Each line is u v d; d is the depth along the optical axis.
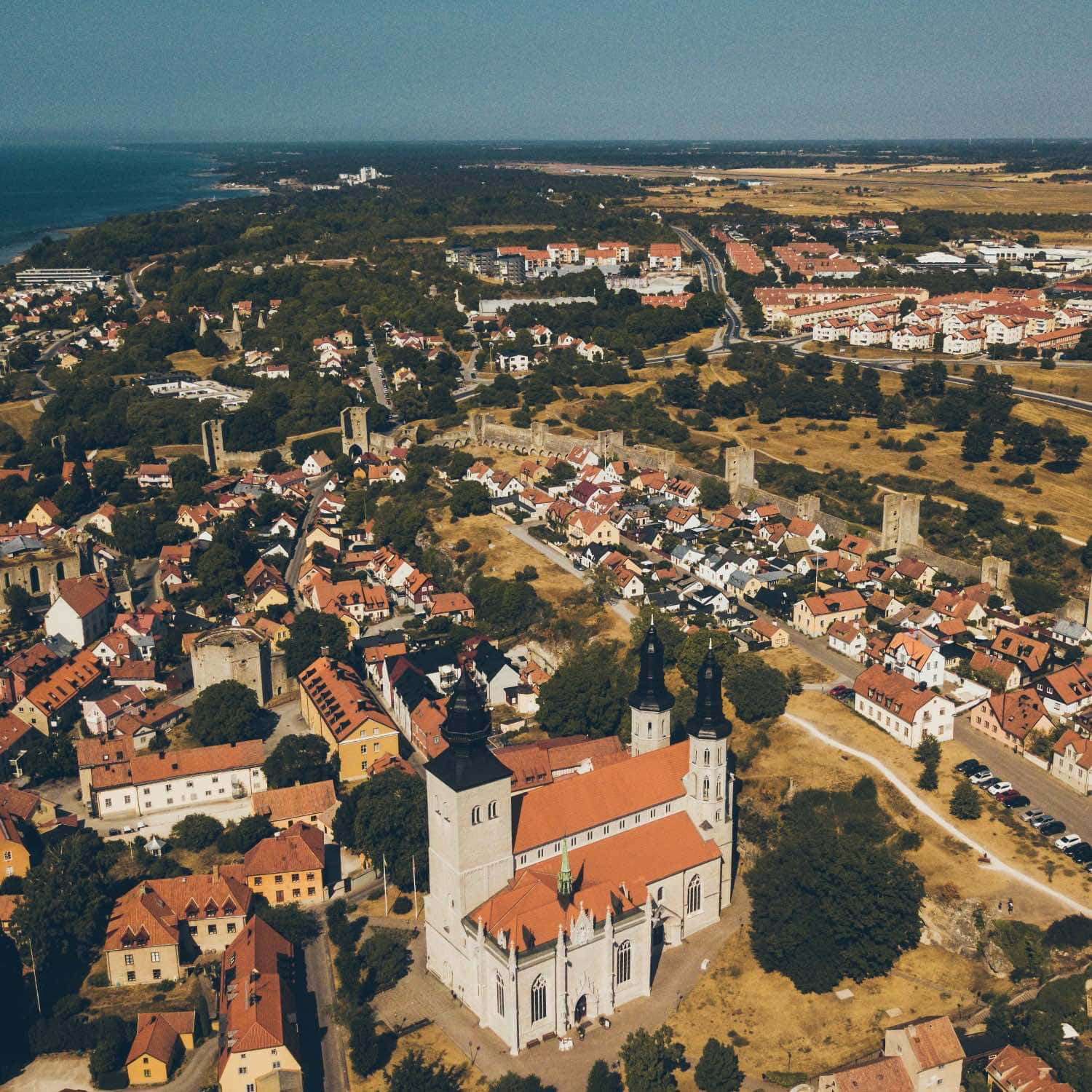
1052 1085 138.75
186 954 180.25
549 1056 155.88
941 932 176.50
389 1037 160.12
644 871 174.75
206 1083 155.38
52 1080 157.50
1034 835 192.00
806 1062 154.12
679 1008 166.00
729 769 194.38
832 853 175.50
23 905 180.88
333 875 199.12
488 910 162.62
